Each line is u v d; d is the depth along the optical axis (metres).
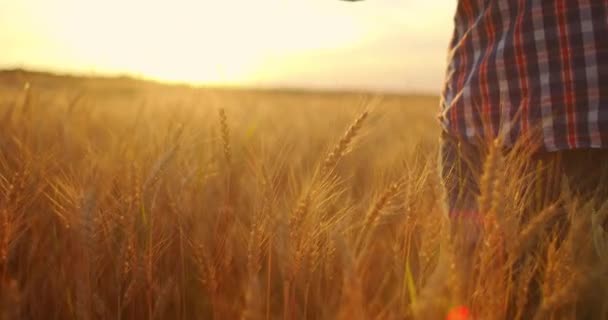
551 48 1.78
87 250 1.98
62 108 3.81
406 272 1.74
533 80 1.81
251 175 2.69
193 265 2.33
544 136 1.79
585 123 1.74
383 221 2.04
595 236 1.75
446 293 1.43
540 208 1.88
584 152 1.79
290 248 1.89
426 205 1.98
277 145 3.46
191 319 2.28
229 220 2.40
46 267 2.31
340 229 1.91
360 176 3.21
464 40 2.02
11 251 2.23
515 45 1.83
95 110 4.49
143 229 2.30
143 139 3.25
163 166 2.38
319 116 6.11
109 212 2.24
